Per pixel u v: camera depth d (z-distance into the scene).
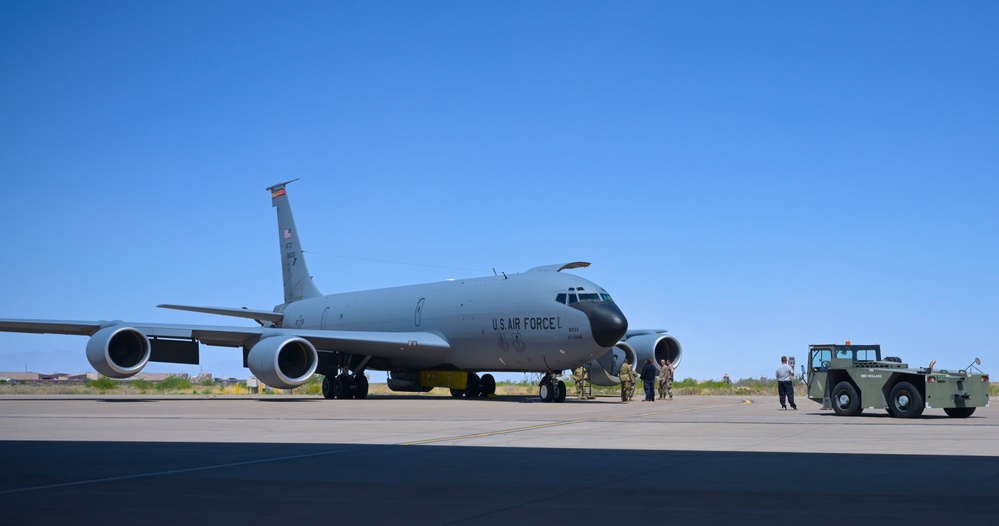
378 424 20.62
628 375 34.88
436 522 8.16
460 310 36.03
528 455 13.73
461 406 30.17
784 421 21.70
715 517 8.38
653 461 12.91
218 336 34.56
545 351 32.59
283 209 51.31
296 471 11.83
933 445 15.27
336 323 44.09
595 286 32.38
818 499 9.42
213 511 8.77
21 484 10.66
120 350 33.16
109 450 14.63
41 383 92.56
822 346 26.86
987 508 8.83
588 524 8.05
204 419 22.55
